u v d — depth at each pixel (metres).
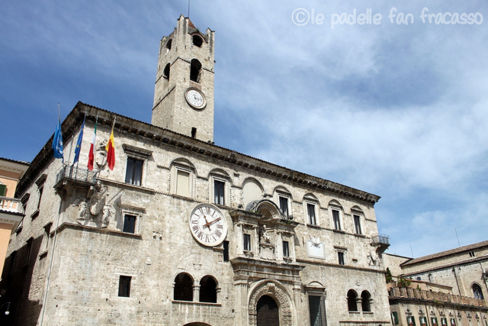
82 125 33.12
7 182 34.56
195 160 39.88
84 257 30.42
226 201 40.50
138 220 34.03
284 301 39.91
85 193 32.44
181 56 48.22
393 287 55.19
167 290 33.16
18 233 42.03
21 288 35.91
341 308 44.78
